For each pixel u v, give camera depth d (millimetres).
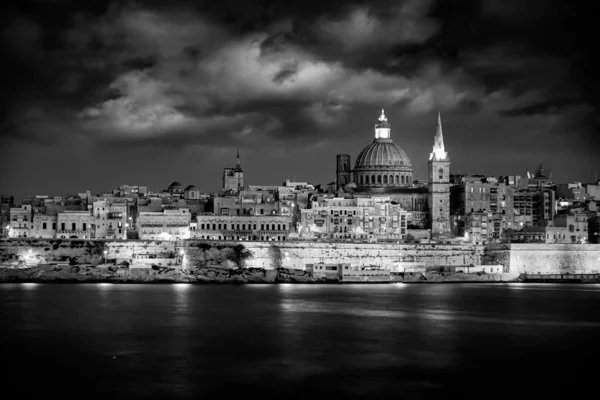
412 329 145875
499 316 166125
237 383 102625
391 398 96938
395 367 112125
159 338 132250
